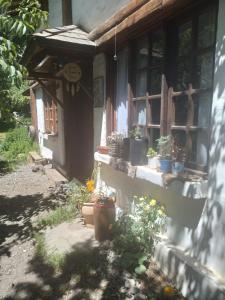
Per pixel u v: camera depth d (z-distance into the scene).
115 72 4.62
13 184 7.33
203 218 2.73
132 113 4.10
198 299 2.60
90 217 4.30
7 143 12.53
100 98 4.89
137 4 3.37
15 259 3.70
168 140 3.10
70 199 5.31
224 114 2.45
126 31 3.66
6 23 3.56
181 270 2.84
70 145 6.71
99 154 4.63
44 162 9.09
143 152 3.55
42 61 5.56
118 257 3.36
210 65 2.79
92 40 4.73
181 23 3.13
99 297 2.90
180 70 3.19
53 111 8.57
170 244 3.17
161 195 3.42
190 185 2.60
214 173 2.57
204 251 2.72
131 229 3.52
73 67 5.11
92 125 6.59
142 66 3.89
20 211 5.36
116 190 4.54
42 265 3.52
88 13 5.39
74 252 3.62
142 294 2.86
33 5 4.32
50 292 3.03
